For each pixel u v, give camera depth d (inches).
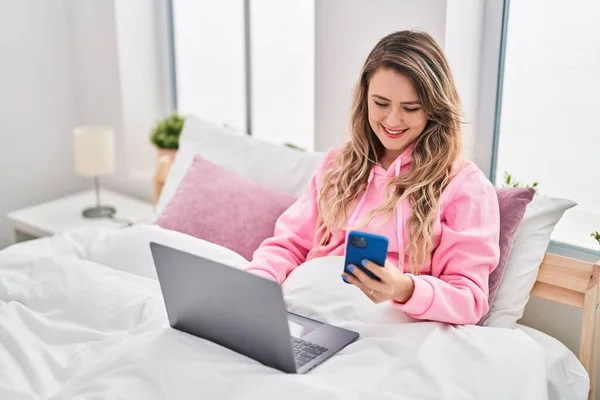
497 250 57.8
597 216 70.9
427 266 59.1
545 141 73.2
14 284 63.4
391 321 55.1
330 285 58.3
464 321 54.8
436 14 70.9
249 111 100.0
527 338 53.7
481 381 48.9
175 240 68.0
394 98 57.7
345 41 78.7
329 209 65.0
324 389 45.4
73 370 52.2
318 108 83.4
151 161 112.1
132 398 45.5
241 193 74.5
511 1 72.5
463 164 61.1
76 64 111.7
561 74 70.4
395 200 60.1
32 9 105.7
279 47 93.9
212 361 48.3
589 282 61.0
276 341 46.7
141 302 58.7
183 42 107.4
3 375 50.5
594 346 62.6
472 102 75.7
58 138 113.6
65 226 96.6
